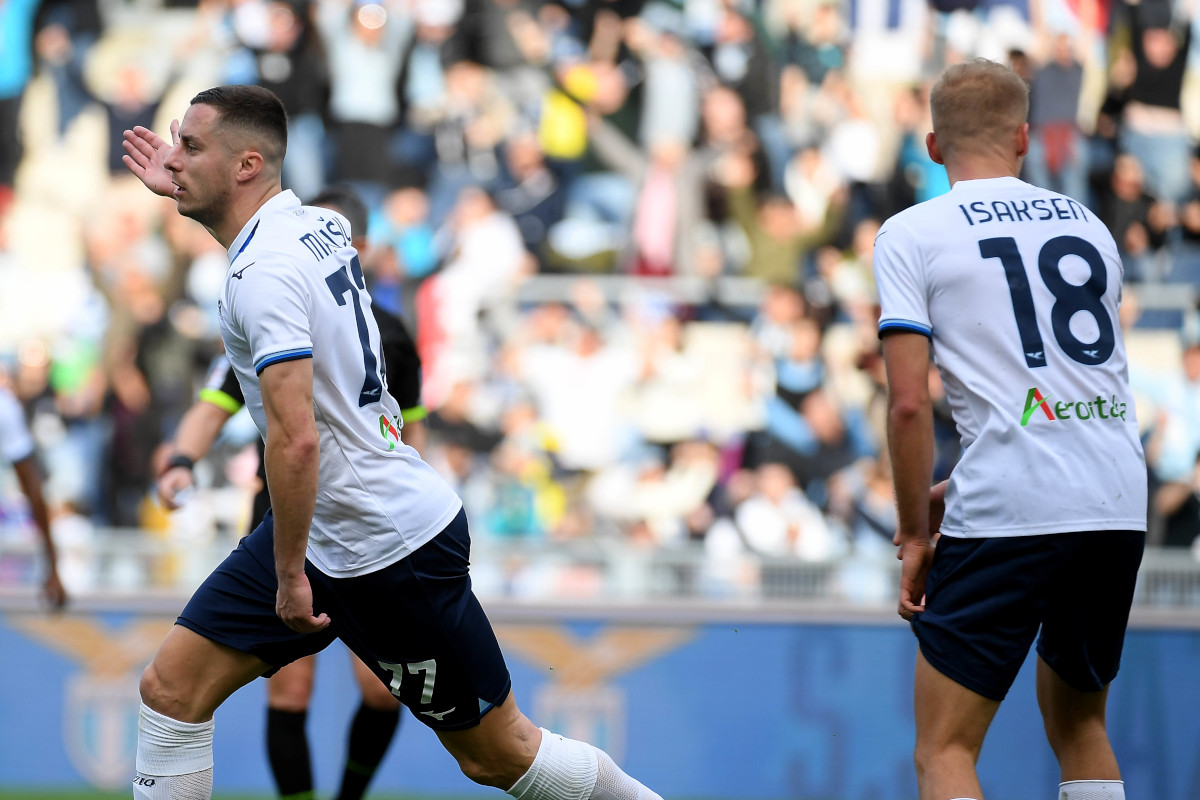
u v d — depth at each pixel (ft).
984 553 33.91
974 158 36.60
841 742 71.97
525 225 103.30
